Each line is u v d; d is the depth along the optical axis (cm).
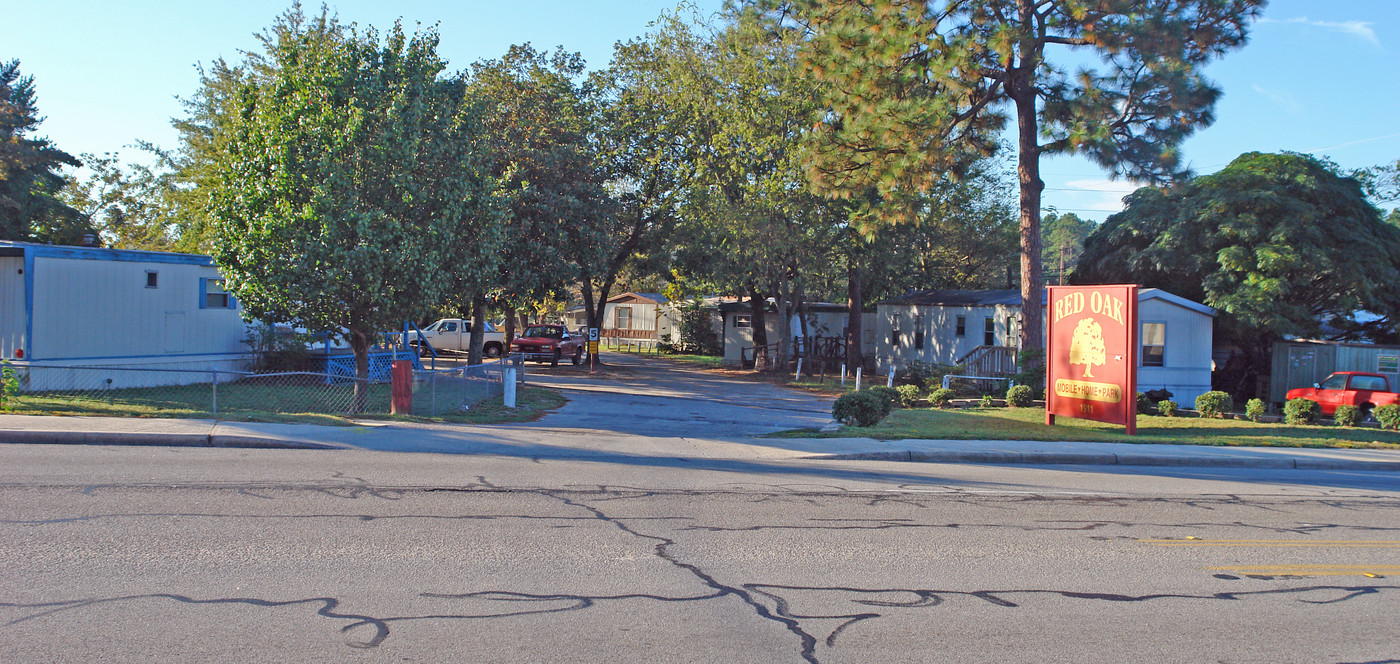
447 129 1702
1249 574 666
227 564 587
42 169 3728
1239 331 2775
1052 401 1792
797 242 2997
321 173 1480
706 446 1288
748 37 2920
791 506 866
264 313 1591
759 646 473
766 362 3591
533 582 577
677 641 477
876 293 3797
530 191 2725
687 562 641
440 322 3947
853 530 770
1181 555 719
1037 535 776
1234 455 1382
